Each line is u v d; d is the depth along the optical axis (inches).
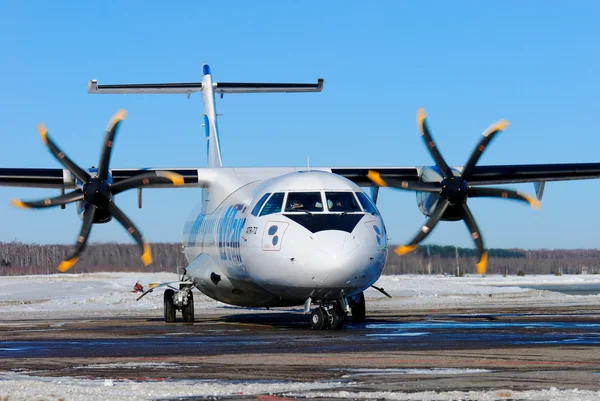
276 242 2672.2
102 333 2738.7
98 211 3223.4
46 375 1596.9
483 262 3255.4
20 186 3422.7
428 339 2222.0
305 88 4234.7
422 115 3235.7
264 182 3097.9
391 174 3649.1
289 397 1301.7
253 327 2960.1
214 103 4195.4
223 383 1453.0
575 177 3649.1
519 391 1328.7
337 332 2571.4
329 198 2738.7
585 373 1519.4
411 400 1259.8
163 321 3526.1
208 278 3248.0
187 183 3373.5
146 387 1406.3
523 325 2812.5
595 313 3641.7
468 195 3262.8
